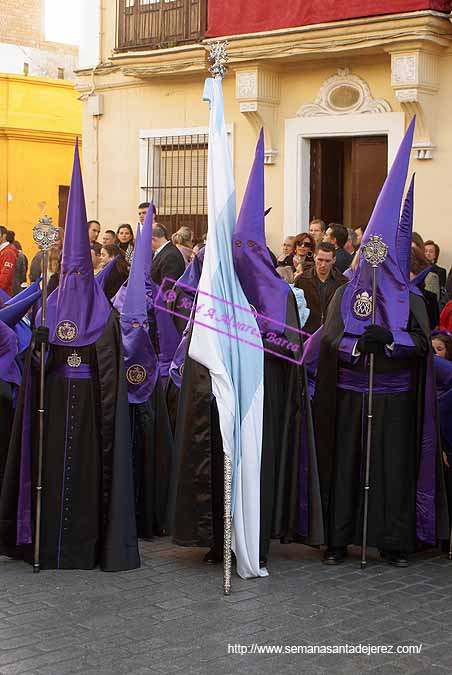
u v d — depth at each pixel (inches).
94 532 259.3
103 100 632.4
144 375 280.7
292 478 263.0
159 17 593.0
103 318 262.4
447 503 271.1
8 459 261.4
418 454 265.7
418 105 489.4
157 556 271.6
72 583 245.6
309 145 553.0
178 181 606.9
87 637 208.2
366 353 258.5
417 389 266.1
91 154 640.4
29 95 858.1
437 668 194.5
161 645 204.2
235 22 543.5
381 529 262.5
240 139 570.6
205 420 252.1
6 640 206.2
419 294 268.8
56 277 357.7
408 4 480.4
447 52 494.0
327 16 506.3
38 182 866.8
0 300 308.7
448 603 232.4
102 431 258.7
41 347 256.8
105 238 466.6
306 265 374.6
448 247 496.4
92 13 631.8
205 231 595.2
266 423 258.4
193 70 573.0
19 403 260.2
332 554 265.4
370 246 255.0
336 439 265.4
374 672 192.2
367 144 532.1
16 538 260.8
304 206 552.4
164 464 291.4
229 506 241.8
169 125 605.0
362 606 229.5
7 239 596.1
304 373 262.2
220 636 209.5
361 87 522.6
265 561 258.7
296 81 547.8
